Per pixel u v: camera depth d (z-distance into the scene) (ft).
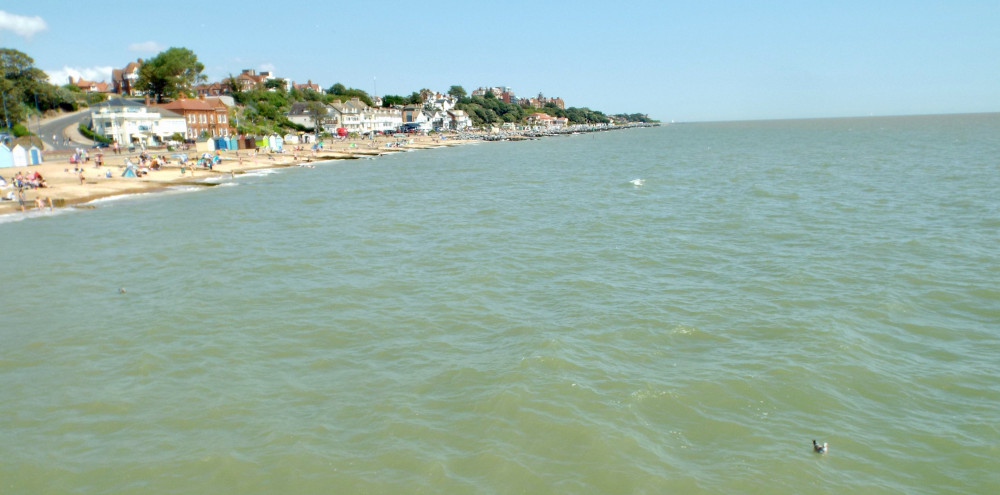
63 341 72.84
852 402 56.80
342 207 173.37
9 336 74.64
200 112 423.23
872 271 95.61
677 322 76.48
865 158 310.24
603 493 44.65
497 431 52.44
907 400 57.06
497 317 79.46
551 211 160.66
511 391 58.44
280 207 173.99
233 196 198.59
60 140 348.38
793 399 57.31
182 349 70.18
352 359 67.41
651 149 476.13
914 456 48.88
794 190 187.21
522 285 93.50
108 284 96.02
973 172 224.12
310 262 108.27
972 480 45.88
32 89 406.41
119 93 586.86
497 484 45.78
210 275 100.01
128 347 70.90
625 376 61.98
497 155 422.41
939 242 112.47
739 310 80.23
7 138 297.33
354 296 88.69
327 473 47.29
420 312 81.66
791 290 87.66
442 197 193.57
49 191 194.59
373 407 56.90
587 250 114.93
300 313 81.71
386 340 72.49
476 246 119.85
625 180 233.14
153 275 100.83
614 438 51.01
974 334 71.41
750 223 136.05
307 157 361.92
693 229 131.85
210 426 54.08
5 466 48.80
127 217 158.20
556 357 65.57
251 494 45.21
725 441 51.08
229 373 64.08
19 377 63.77
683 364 64.85
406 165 332.19
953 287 87.10
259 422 54.54
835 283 90.17
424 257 111.34
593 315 79.41
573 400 57.16
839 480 45.93
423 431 52.75
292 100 644.69
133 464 48.88
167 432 53.31
